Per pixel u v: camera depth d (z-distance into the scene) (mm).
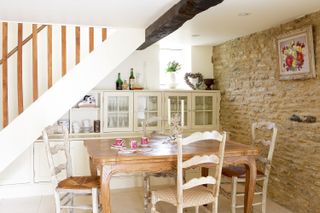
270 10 3160
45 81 4484
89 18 3432
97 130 4797
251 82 4430
